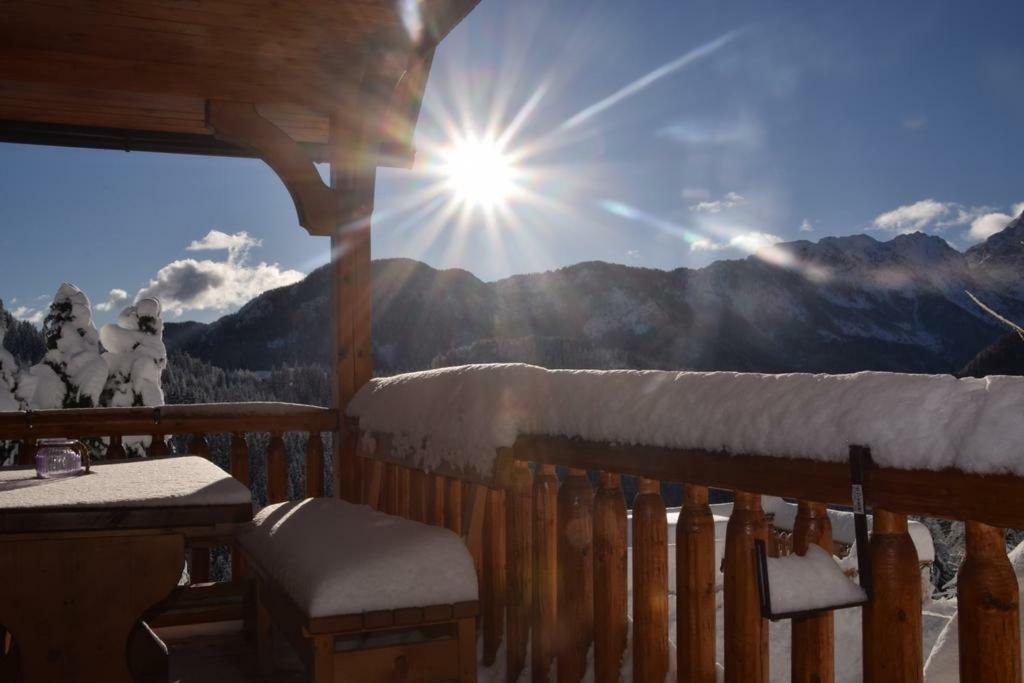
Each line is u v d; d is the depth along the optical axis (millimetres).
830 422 1458
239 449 4461
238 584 3947
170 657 3535
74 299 15555
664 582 2059
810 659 1585
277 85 4641
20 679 2127
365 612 2123
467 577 2232
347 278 4672
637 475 2033
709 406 1772
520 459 2561
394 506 3730
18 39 4168
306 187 4695
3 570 2115
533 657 2469
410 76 4492
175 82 4480
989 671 1236
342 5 4055
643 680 2041
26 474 2889
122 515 2039
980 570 1252
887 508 1351
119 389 15617
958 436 1239
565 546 2369
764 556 1412
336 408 4613
